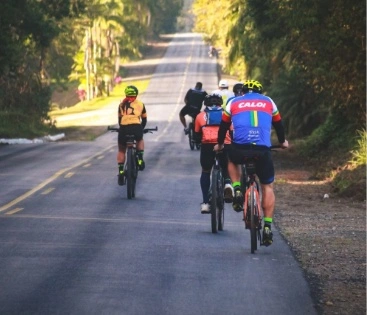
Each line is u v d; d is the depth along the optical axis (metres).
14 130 94.62
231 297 18.80
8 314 16.94
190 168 53.16
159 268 21.86
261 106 24.06
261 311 17.59
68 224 29.08
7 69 100.88
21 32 93.00
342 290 19.98
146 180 44.97
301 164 61.75
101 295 18.70
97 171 49.41
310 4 52.59
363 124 57.34
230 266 22.36
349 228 30.03
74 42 191.38
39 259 22.81
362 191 39.69
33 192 38.78
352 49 54.34
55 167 52.34
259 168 23.98
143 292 19.09
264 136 23.89
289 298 18.83
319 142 64.31
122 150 37.47
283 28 60.50
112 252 24.02
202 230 28.64
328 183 47.28
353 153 50.66
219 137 25.00
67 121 141.38
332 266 22.94
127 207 34.00
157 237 26.84
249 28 79.81
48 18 96.62
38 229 27.91
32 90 111.19
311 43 55.72
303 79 75.00
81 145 77.00
